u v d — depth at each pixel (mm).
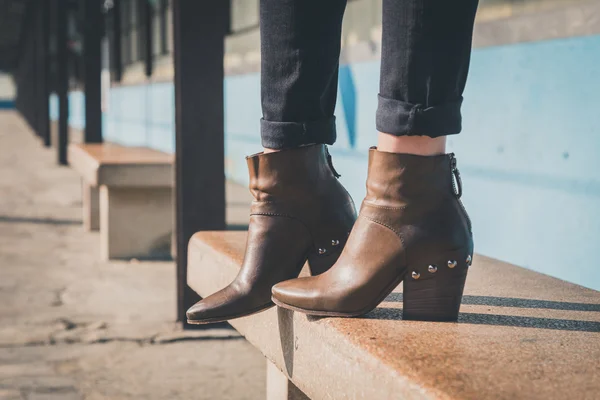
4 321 3238
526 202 3180
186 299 3160
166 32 11656
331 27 1340
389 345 1091
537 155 3090
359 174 5168
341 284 1230
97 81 8734
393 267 1209
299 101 1377
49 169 11281
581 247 2818
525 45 3164
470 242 1241
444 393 896
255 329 1529
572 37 2850
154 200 4727
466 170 3670
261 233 1420
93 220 5777
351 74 5270
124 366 2715
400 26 1133
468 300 1422
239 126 8367
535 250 3117
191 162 3082
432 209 1208
